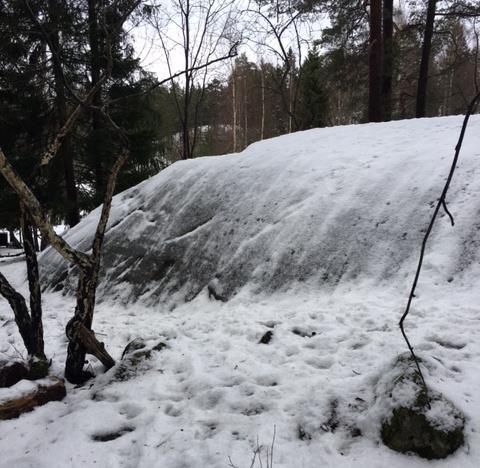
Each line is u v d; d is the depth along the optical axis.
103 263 8.84
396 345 3.87
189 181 9.26
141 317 6.88
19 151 14.77
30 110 14.37
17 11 5.87
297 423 2.99
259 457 2.68
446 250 5.51
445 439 2.50
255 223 7.41
